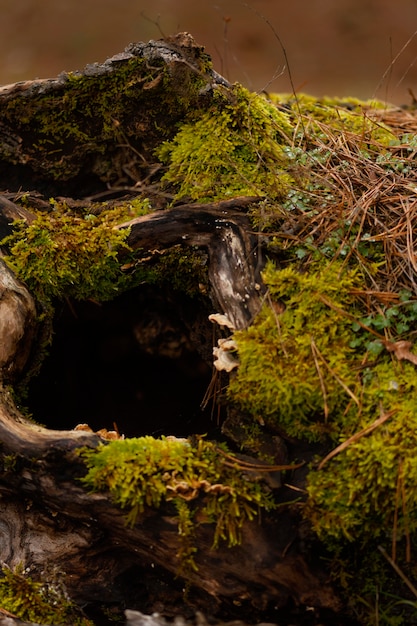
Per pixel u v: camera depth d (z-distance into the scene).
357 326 2.34
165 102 2.93
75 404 3.30
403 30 12.42
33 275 2.60
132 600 2.47
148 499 2.17
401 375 2.26
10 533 2.49
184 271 2.78
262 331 2.35
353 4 12.97
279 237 2.54
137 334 3.56
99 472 2.20
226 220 2.62
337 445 2.26
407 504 2.13
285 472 2.26
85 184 3.24
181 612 2.41
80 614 2.44
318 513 2.18
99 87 2.92
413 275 2.43
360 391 2.24
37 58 11.40
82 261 2.65
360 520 2.17
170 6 12.89
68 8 12.62
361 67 11.23
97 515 2.27
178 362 3.60
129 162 3.12
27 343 2.58
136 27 12.27
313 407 2.25
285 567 2.20
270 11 12.85
